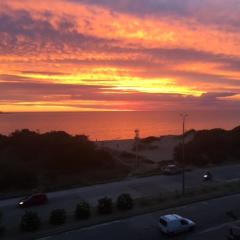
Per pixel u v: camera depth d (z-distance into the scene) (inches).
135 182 2255.2
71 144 2598.4
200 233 1416.1
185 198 1819.6
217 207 1700.3
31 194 1908.2
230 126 7824.8
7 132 5733.3
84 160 2551.7
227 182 2226.9
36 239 1344.7
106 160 2689.5
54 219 1471.5
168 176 2416.3
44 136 2763.3
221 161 2974.9
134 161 2965.1
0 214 1475.1
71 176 2357.3
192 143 3174.2
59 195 1974.7
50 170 2404.0
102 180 2293.3
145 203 1734.7
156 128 7283.5
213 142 3152.1
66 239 1339.8
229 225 1487.5
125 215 1571.1
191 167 2728.8
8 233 1400.1
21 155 2519.7
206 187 2057.1
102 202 1598.2
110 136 5693.9
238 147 3250.5
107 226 1465.3
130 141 4259.4
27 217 1428.4
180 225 1397.6
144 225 1480.1
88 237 1359.5
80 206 1545.3
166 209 1667.1
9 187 2096.5
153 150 3666.3
